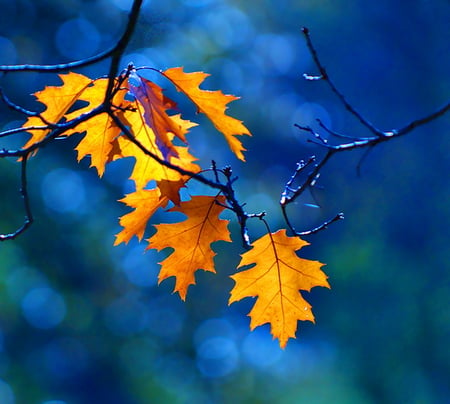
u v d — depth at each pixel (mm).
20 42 13664
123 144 2676
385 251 17906
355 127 20688
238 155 2686
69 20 14273
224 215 16047
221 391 18141
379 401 16578
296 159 21672
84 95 2623
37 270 13617
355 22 21578
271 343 19594
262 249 2811
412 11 20344
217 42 19938
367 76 20922
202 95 2615
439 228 17562
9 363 14758
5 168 12547
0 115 12781
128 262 16188
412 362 16516
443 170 18031
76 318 14773
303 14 22734
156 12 16766
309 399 17469
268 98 22828
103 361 15734
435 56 19859
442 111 3117
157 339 16734
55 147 13461
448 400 15820
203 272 17219
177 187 2672
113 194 15125
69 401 15289
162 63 16078
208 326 17953
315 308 18281
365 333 17109
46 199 13242
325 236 19203
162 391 16578
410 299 17000
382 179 18797
